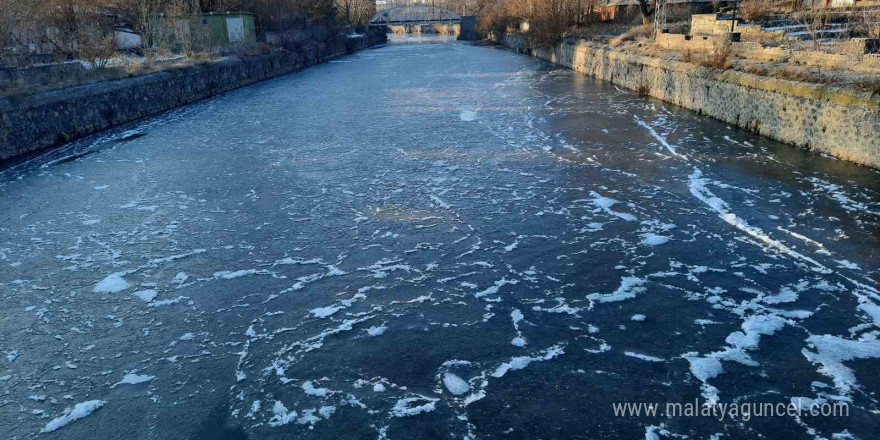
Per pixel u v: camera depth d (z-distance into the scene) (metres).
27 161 14.50
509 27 59.25
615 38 29.25
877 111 10.68
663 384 5.63
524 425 5.17
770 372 5.75
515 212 10.11
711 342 6.27
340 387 5.75
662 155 13.12
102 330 6.88
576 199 10.62
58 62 19.55
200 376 5.98
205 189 11.98
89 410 5.54
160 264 8.55
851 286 7.23
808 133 12.61
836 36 17.98
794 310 6.80
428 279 7.85
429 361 6.11
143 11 29.11
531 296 7.33
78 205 11.17
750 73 14.91
